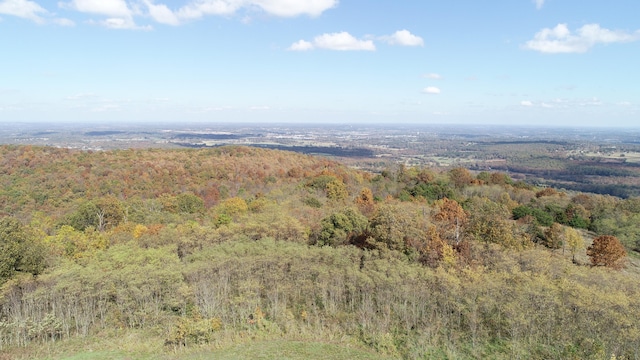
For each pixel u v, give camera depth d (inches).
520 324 1146.0
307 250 1556.3
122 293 1291.8
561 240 2004.2
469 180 3580.2
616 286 1294.3
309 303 1373.0
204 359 1086.4
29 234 1443.2
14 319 1178.6
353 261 1489.9
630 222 2373.3
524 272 1362.0
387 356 1119.6
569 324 1134.4
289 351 1135.0
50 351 1133.1
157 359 1095.6
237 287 1417.3
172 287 1330.0
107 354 1119.0
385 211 1681.8
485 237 1700.3
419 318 1275.8
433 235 1614.2
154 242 1748.3
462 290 1253.7
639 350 1034.1
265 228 1793.8
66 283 1257.4
